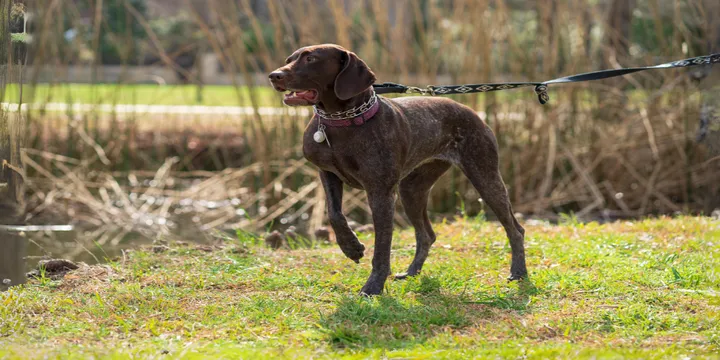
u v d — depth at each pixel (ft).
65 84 41.57
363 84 18.07
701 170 38.01
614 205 39.40
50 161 40.50
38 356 14.66
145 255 24.81
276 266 23.21
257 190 40.73
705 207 37.22
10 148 22.12
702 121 35.06
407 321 17.28
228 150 44.91
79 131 40.93
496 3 38.47
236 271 22.47
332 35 39.91
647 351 15.19
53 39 39.65
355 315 17.44
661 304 18.92
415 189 21.72
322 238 30.09
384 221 19.07
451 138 20.81
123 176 41.91
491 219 37.47
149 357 14.66
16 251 22.12
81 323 17.30
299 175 40.01
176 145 44.96
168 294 19.77
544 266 23.12
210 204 41.27
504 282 21.07
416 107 20.11
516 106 39.11
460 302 18.94
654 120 38.42
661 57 38.32
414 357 14.97
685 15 41.55
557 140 39.37
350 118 18.48
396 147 18.92
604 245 25.41
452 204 38.47
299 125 39.52
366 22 38.47
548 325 17.06
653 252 24.54
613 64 39.01
